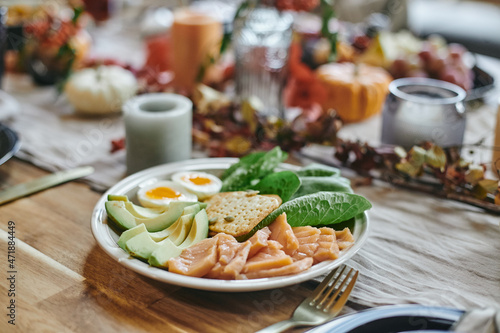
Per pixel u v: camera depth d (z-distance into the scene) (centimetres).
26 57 101
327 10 89
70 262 59
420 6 179
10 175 75
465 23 168
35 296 54
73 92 91
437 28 166
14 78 107
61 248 61
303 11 84
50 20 98
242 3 87
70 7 109
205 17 101
